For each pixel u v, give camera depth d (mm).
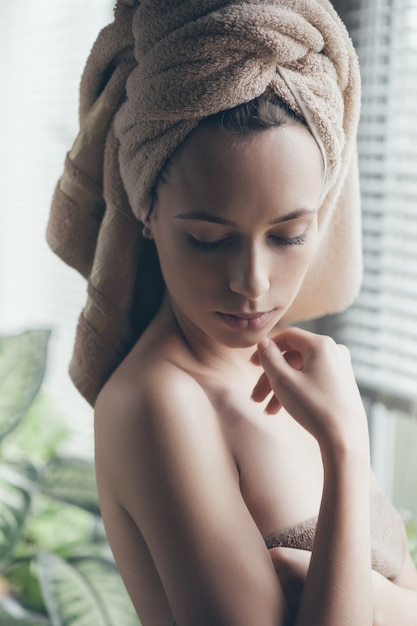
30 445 1971
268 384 712
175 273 653
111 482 702
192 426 662
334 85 648
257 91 594
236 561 624
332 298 846
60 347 2418
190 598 621
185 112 594
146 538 663
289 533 683
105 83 726
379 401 1421
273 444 712
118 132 675
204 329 666
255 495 691
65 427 2039
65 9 2223
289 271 641
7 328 2715
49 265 2447
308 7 623
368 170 1415
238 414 711
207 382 722
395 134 1364
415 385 1389
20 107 2502
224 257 624
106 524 746
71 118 2244
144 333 748
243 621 609
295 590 655
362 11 1370
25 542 1747
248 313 636
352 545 617
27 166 2521
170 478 643
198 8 603
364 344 1459
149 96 611
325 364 684
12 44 2494
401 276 1415
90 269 810
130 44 674
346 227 808
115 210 731
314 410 650
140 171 651
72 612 1349
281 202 602
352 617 607
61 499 1592
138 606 732
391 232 1396
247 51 592
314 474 730
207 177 597
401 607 720
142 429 657
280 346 725
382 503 779
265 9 597
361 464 640
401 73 1340
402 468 1447
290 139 603
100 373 780
